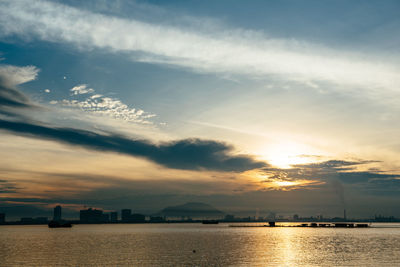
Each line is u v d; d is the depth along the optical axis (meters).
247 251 131.12
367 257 107.56
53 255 122.31
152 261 103.94
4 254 126.62
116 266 95.12
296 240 194.62
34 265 98.25
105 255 120.81
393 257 107.00
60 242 192.00
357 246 148.25
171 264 97.69
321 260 101.75
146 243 178.50
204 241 191.75
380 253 118.50
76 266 95.81
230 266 93.12
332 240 190.50
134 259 108.88
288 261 100.94
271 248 143.62
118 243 180.00
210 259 107.50
